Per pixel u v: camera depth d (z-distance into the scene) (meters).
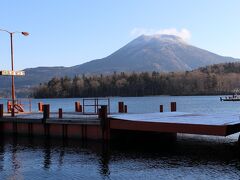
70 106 110.81
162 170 21.55
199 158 24.31
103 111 28.84
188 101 155.12
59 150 27.81
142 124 26.84
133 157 25.02
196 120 27.06
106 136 29.02
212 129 23.81
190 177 20.00
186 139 31.75
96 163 23.64
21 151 27.98
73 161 24.34
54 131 32.00
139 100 174.12
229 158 24.14
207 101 154.12
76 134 30.77
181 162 23.34
